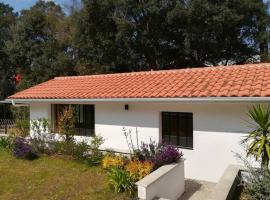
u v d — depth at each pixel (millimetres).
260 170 7848
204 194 10000
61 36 36250
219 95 10227
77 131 15297
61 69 33719
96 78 17359
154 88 12719
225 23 27141
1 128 27562
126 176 8789
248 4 28109
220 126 10836
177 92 11438
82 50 32406
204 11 26438
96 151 11781
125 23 27734
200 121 11258
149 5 27875
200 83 12109
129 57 30609
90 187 9406
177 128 12211
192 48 28141
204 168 11195
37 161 12492
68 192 9211
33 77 34594
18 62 35719
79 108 15312
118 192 8766
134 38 29797
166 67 31453
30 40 34938
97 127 14109
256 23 29438
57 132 15000
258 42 29484
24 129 16031
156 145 11219
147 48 30172
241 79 11562
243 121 10367
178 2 27188
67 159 12312
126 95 12453
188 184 10961
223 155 10789
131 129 13023
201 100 10523
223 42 28344
